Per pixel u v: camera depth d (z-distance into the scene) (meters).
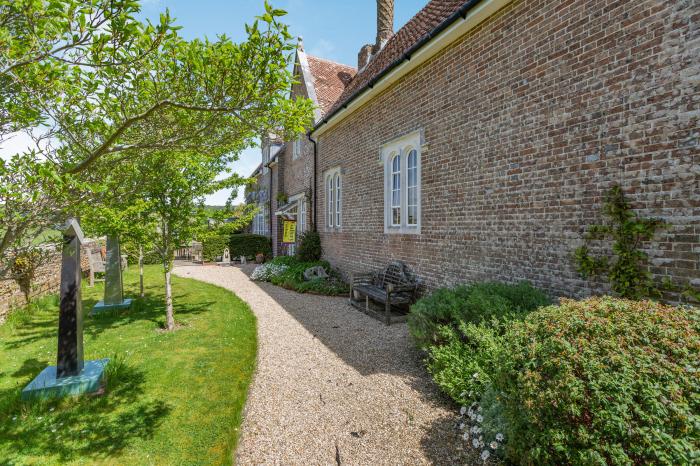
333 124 11.64
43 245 3.19
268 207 22.31
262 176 23.84
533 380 2.32
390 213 8.77
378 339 6.09
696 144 3.39
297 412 3.71
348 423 3.50
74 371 4.36
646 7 3.74
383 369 4.80
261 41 2.41
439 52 6.82
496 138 5.60
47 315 8.25
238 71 2.47
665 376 1.98
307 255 13.34
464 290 5.18
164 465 2.97
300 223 15.59
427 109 7.19
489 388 3.26
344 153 11.14
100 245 14.95
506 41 5.39
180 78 2.54
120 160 3.22
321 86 15.08
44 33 1.89
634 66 3.85
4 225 2.11
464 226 6.29
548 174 4.80
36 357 5.57
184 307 8.78
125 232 6.33
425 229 7.31
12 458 3.05
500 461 2.82
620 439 1.97
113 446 3.22
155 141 2.96
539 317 2.74
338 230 11.72
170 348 5.73
